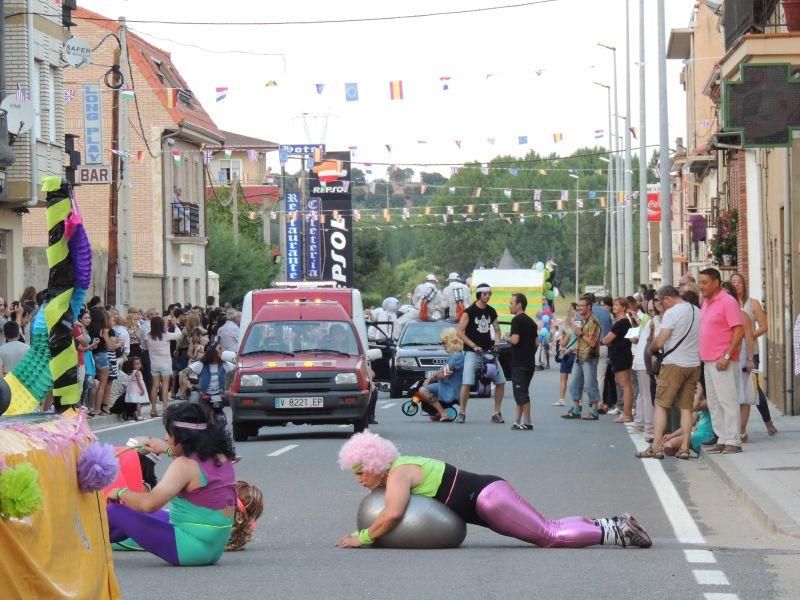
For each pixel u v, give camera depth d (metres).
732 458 21.06
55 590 7.54
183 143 79.50
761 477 18.61
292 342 28.92
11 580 7.18
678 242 88.62
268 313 29.64
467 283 73.50
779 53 23.19
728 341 21.91
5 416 8.02
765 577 11.94
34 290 31.78
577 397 32.56
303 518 16.34
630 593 11.22
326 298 33.72
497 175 181.62
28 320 29.67
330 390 27.41
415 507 13.66
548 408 36.69
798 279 30.33
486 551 13.55
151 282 68.31
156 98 75.56
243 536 13.83
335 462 22.69
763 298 37.69
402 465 13.83
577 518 13.96
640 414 28.28
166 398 36.19
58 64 45.25
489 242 182.25
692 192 81.69
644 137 60.09
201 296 83.06
